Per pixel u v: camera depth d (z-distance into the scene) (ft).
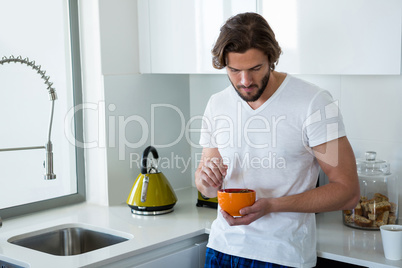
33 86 8.24
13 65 7.97
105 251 6.27
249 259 5.98
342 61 6.38
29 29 8.11
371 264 5.77
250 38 5.08
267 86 5.71
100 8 8.13
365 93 7.51
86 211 8.14
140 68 8.68
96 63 8.30
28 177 8.25
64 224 7.46
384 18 6.00
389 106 7.32
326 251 6.11
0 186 7.93
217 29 7.49
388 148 7.39
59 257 6.11
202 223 7.36
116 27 8.35
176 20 8.02
